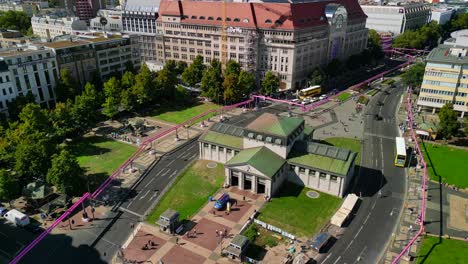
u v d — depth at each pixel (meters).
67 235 99.25
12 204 112.38
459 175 128.88
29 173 117.44
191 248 94.25
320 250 93.50
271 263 89.06
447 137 154.12
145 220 105.44
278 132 121.31
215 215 107.19
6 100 171.50
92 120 170.50
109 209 110.38
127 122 176.25
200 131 167.12
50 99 193.62
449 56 180.25
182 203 113.19
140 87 185.38
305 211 109.00
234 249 90.00
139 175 129.38
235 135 136.62
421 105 187.88
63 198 110.19
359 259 90.75
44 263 89.94
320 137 160.00
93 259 91.12
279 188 120.38
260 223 102.19
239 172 117.75
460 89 173.62
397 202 113.38
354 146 151.12
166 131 166.50
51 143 126.19
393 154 144.50
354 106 199.88
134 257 91.19
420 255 91.62
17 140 130.12
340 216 103.69
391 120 179.88
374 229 101.44
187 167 134.75
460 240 97.00
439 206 111.44
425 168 127.31
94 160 139.88
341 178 113.06
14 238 98.25
